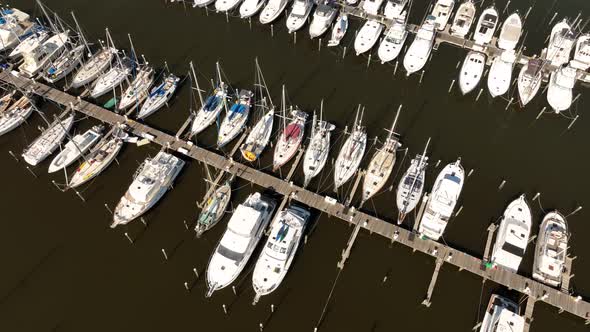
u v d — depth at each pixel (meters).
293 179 45.91
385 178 45.31
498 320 35.25
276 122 51.00
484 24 59.62
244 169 46.47
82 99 52.84
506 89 53.38
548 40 61.19
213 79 56.59
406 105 54.31
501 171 47.97
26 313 37.81
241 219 39.47
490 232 42.34
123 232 42.66
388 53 57.16
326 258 41.16
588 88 56.03
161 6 66.50
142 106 51.38
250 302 38.56
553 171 48.16
